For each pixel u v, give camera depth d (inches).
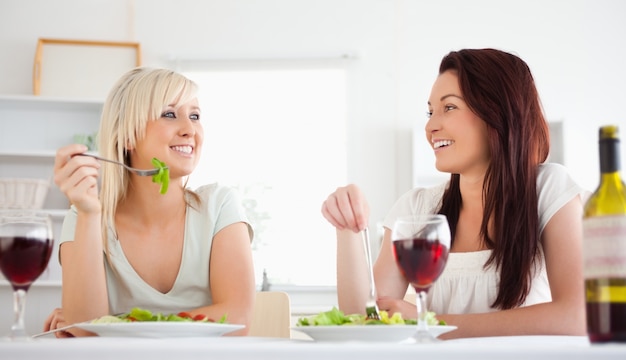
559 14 188.1
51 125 181.9
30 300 169.5
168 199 72.5
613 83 185.6
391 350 27.0
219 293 70.2
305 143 183.3
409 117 184.4
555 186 67.9
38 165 180.4
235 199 76.0
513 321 57.2
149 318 47.3
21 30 184.9
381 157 182.7
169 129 72.1
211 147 182.9
